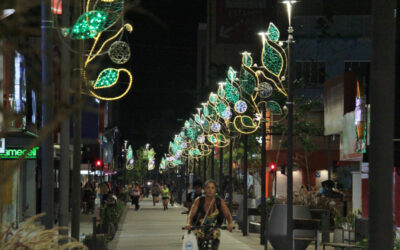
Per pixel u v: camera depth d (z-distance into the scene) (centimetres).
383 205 722
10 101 2325
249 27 9088
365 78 2789
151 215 4800
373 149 730
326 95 3888
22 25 292
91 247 1764
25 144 2719
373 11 739
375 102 731
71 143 3083
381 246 720
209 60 9644
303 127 4872
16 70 2416
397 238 1487
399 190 2712
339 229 2144
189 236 1129
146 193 11356
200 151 5853
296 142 5488
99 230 2134
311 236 1981
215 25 9150
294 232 1975
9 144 2681
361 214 2633
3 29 288
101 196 3731
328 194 3450
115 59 1301
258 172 5375
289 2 1877
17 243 551
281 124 4819
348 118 3108
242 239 2564
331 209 2562
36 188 3453
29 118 2714
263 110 2586
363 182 2877
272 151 5581
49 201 1260
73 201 1411
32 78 329
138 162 13450
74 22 1012
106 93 7194
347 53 5625
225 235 2758
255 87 2914
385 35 732
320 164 5478
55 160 3709
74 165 1412
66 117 320
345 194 3612
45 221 1259
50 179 1261
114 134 10806
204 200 1159
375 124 729
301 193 2681
